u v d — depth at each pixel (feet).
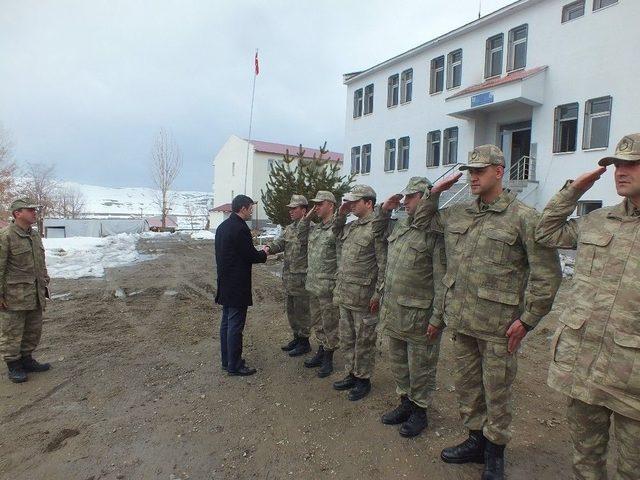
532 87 44.19
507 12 47.96
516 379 13.93
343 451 10.06
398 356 10.98
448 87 56.70
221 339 15.38
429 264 10.33
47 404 12.71
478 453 9.41
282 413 11.99
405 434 10.52
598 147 40.57
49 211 138.92
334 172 34.27
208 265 41.78
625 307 6.28
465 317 8.74
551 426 10.97
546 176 44.75
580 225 7.23
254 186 119.14
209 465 9.67
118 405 12.63
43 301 14.98
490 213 8.66
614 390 6.31
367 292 12.33
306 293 16.40
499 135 52.34
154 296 27.94
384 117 67.46
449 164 56.85
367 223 12.56
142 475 9.31
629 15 37.78
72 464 9.72
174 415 11.99
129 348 17.66
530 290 7.98
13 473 9.42
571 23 42.42
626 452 6.50
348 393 13.11
